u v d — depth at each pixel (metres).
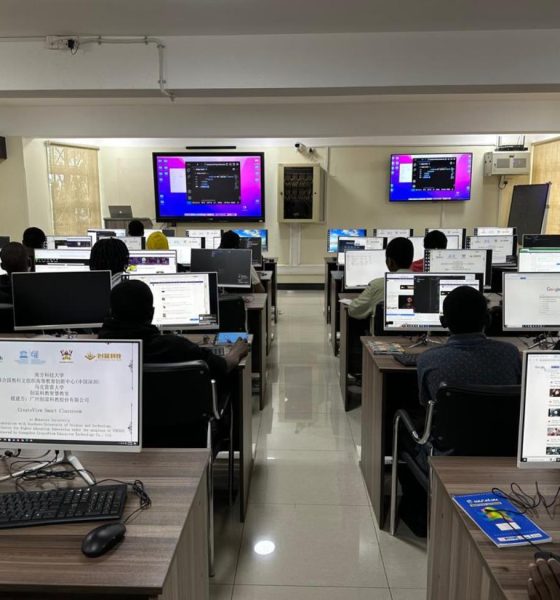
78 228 8.70
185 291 3.06
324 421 3.75
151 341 2.01
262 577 2.12
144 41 4.17
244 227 9.23
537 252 3.99
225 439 2.59
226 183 8.92
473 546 1.26
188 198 8.97
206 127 7.46
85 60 4.23
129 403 1.47
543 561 1.05
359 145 8.80
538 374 1.38
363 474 2.96
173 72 4.24
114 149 9.12
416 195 8.86
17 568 1.11
